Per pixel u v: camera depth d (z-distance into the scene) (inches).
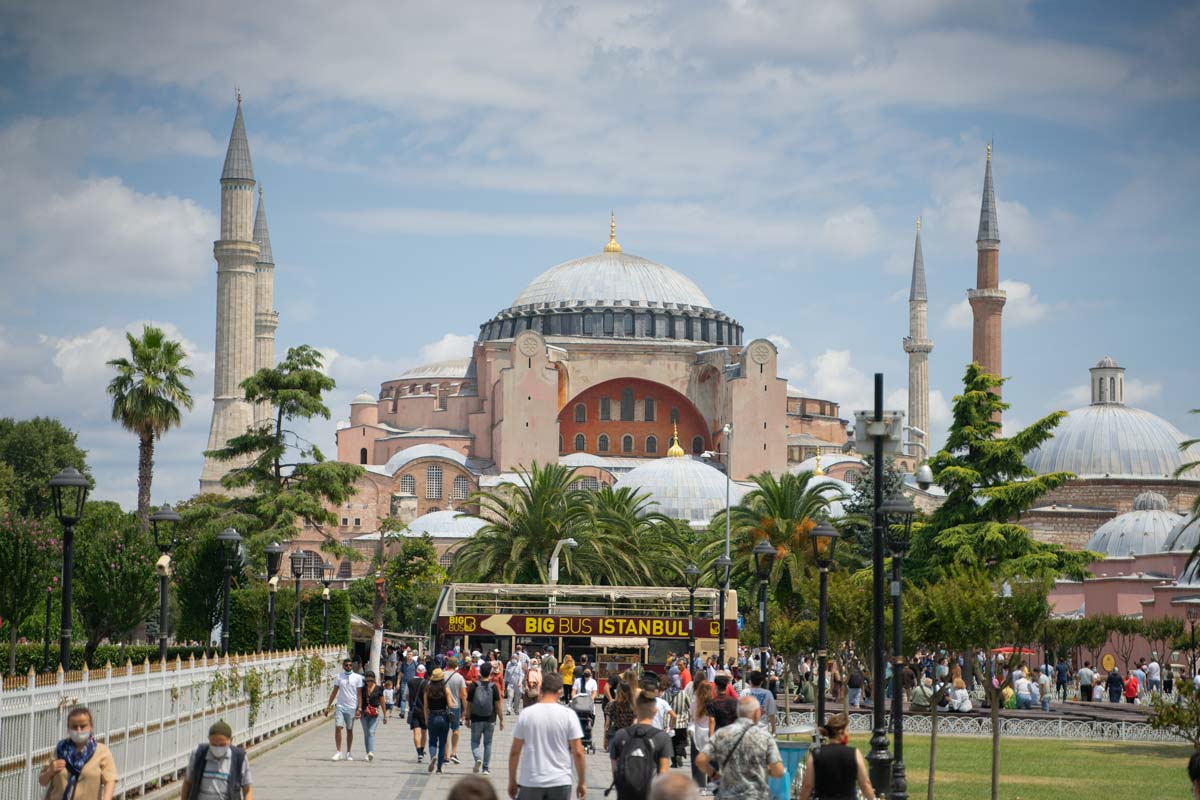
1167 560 3435.0
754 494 3203.7
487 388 5649.6
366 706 1178.0
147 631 2566.4
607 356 5565.9
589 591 2395.4
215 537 2215.8
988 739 1567.4
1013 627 948.0
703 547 3368.6
